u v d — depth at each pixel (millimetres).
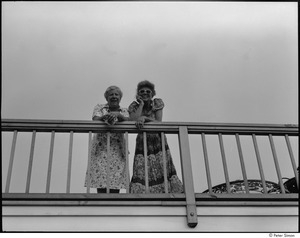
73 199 3604
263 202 3789
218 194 3754
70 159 3783
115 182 3955
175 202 3676
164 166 3805
